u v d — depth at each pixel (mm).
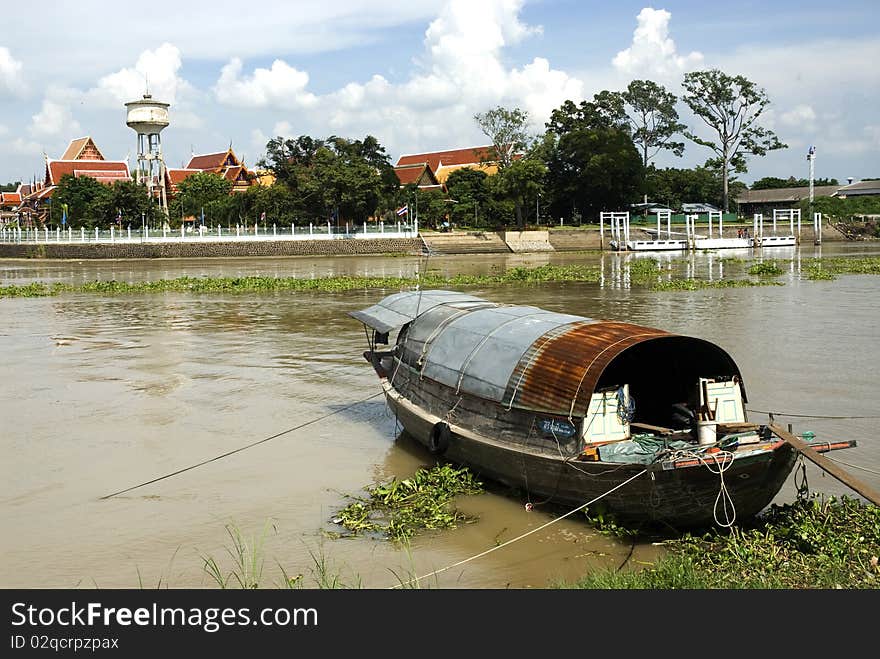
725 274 38656
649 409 9992
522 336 9977
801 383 14406
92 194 63219
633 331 9242
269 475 10375
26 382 15750
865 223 78875
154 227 59375
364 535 8430
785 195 100750
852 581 6840
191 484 10055
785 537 7840
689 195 87625
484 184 70500
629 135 80062
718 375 9141
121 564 7793
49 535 8508
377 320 12570
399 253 61562
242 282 34938
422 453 11281
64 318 24812
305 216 63438
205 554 8008
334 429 12461
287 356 18250
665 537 8172
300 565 7734
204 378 16016
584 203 75750
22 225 76000
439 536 8344
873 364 15953
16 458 11102
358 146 69062
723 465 7625
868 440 10984
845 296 27547
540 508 9039
